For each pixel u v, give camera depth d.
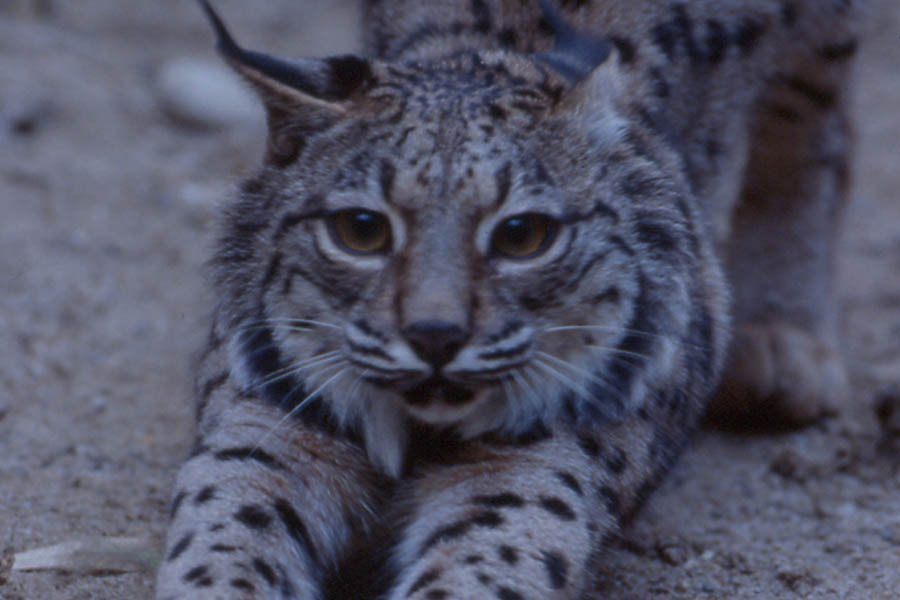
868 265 15.40
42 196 15.18
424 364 7.12
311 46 21.53
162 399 11.25
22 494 9.25
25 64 18.12
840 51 11.38
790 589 8.52
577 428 7.81
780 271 11.78
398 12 9.70
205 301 10.82
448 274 7.10
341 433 7.87
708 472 10.51
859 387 12.12
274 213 7.75
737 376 11.10
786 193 11.70
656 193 7.87
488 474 7.74
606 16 9.16
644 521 9.49
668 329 7.94
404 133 7.33
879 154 18.73
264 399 7.86
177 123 17.77
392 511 8.04
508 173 7.24
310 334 7.67
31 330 12.26
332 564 7.90
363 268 7.34
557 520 7.36
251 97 7.77
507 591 6.89
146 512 9.15
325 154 7.55
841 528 9.50
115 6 21.47
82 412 10.85
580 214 7.44
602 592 8.30
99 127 17.17
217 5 22.61
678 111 9.38
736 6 10.21
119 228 14.78
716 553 8.99
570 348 7.62
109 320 12.74
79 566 8.24
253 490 7.51
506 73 7.82
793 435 11.23
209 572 6.86
